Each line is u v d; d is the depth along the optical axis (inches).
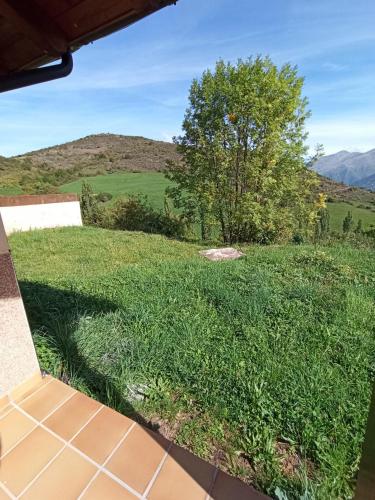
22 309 72.0
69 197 410.9
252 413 69.8
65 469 53.9
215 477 52.4
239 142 318.3
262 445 62.0
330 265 175.2
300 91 306.0
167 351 93.7
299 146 320.2
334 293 135.1
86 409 67.6
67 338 97.2
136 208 421.7
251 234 346.9
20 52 56.3
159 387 79.7
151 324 110.3
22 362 72.7
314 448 60.9
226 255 245.1
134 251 259.4
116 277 167.2
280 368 83.7
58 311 119.8
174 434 66.6
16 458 56.3
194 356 90.8
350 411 68.9
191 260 213.5
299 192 341.4
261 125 303.9
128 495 49.5
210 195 331.3
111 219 437.4
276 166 318.3
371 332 103.8
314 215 347.9
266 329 107.0
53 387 74.9
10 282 69.1
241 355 91.1
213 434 65.7
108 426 62.8
